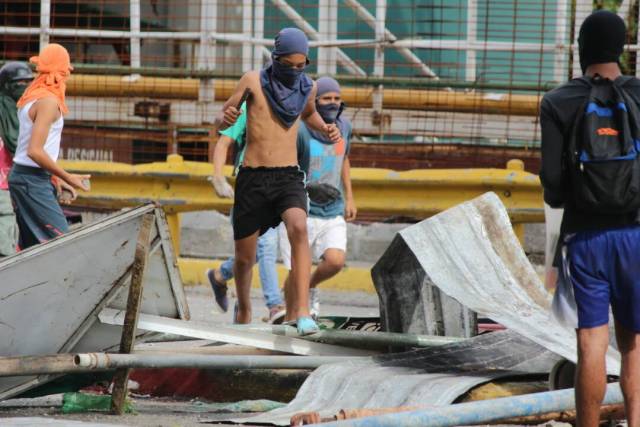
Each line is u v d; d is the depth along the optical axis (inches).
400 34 1755.7
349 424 631.2
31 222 1061.8
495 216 939.3
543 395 684.7
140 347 910.4
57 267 789.9
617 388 732.7
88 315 822.5
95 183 1659.7
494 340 906.7
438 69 1734.7
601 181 653.3
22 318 797.9
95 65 1784.0
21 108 1052.5
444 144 1679.4
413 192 1571.1
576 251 669.3
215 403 899.4
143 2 1808.6
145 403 890.1
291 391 898.1
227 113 966.4
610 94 669.3
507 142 1686.8
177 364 818.8
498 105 1664.6
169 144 1770.4
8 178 1074.1
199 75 1722.4
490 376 831.1
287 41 954.1
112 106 1775.3
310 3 1766.7
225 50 1779.0
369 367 855.1
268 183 964.6
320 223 1200.8
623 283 665.6
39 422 759.7
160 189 1637.6
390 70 1747.0
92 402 839.7
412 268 956.0
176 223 1658.5
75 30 1759.4
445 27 1728.6
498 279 897.5
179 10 1807.3
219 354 885.8
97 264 802.8
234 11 1775.3
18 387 814.5
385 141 1732.3
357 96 1695.4
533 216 1524.4
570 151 666.8
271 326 901.8
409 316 959.0
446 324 959.6
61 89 1053.2
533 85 1663.4
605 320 666.2
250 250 998.4
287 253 1226.6
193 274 1642.5
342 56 1754.4
